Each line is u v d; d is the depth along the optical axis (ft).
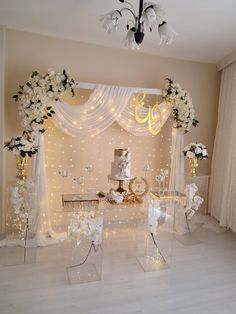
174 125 11.34
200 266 8.51
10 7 8.23
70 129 9.82
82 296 6.79
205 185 11.27
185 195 10.39
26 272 7.78
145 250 9.23
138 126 10.78
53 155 10.40
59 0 7.86
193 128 12.51
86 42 10.40
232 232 11.35
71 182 10.72
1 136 9.49
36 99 8.68
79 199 8.89
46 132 10.21
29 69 9.82
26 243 8.45
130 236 10.44
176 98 10.40
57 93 9.02
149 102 11.32
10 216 8.48
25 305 6.36
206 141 12.82
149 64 11.35
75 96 10.32
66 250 9.14
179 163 11.25
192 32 9.68
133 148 11.47
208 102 12.65
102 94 9.95
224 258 9.09
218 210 12.22
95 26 9.28
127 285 7.34
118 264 8.42
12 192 8.14
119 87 10.10
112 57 10.78
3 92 9.41
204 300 6.82
